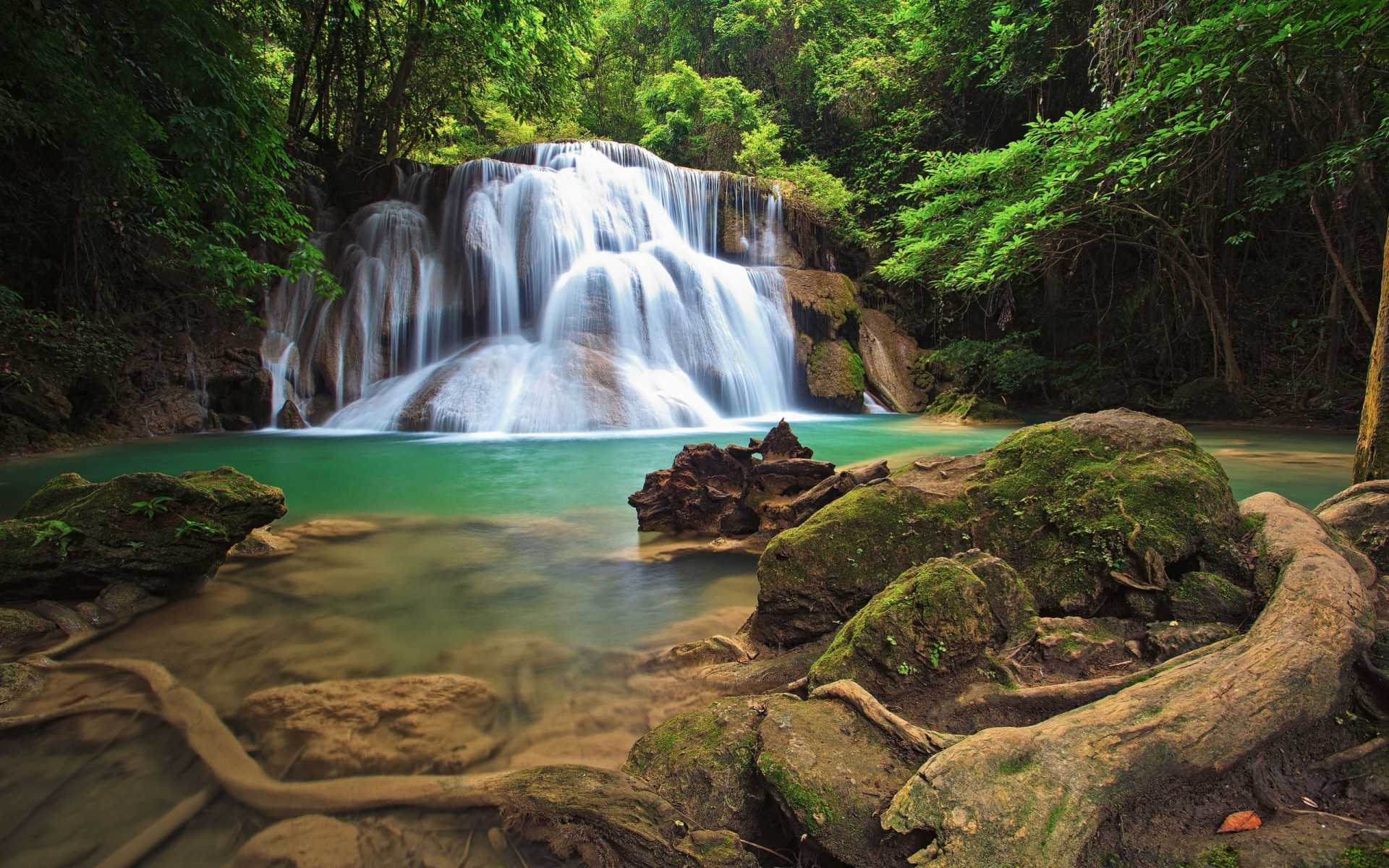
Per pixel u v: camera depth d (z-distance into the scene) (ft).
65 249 37.37
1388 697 6.21
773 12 88.99
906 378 67.00
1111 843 4.98
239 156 28.07
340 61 60.64
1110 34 42.75
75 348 34.55
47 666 9.42
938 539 10.55
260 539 15.90
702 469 18.15
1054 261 51.67
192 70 25.50
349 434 39.93
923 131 73.56
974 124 74.28
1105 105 41.88
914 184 53.72
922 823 5.08
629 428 41.68
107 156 28.96
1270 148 49.42
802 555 10.39
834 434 41.68
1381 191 41.75
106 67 25.67
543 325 51.16
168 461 29.25
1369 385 11.79
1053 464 11.10
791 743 6.40
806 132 93.61
